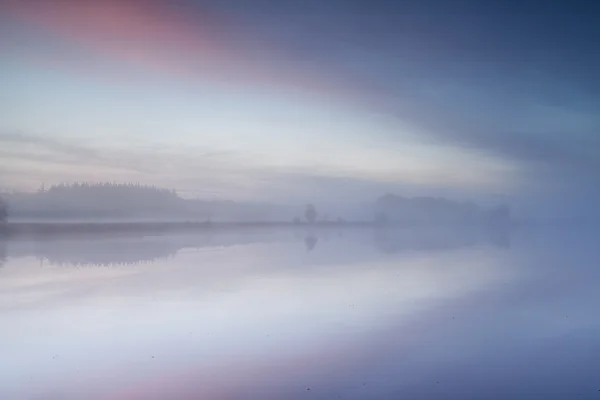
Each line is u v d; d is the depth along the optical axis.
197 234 64.00
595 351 9.34
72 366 8.72
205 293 16.30
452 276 20.42
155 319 12.46
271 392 7.36
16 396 7.36
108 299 15.23
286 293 16.22
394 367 8.46
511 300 14.78
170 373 8.27
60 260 27.59
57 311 13.51
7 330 11.39
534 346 9.72
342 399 7.05
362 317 12.52
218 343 10.14
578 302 14.39
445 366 8.48
